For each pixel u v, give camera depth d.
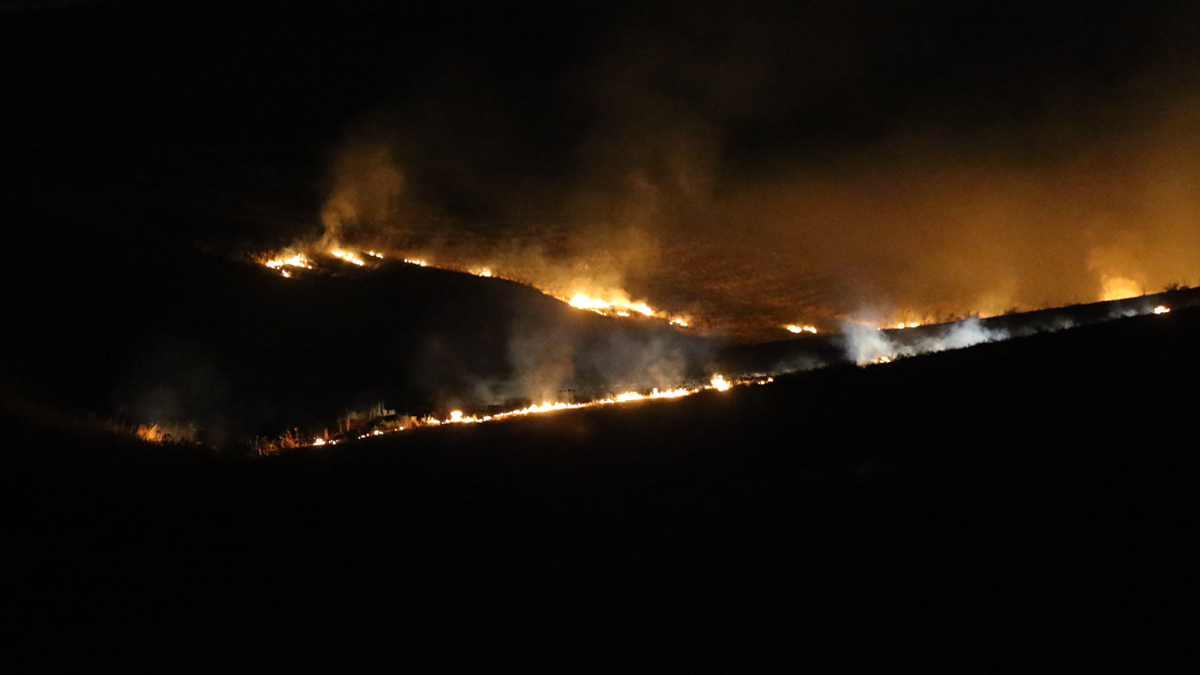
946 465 9.11
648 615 6.80
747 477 9.72
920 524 7.85
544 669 6.16
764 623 6.52
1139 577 6.61
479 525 9.14
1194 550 6.85
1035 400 10.70
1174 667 5.61
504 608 7.11
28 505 9.42
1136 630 6.01
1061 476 8.39
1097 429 9.37
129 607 7.27
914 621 6.36
